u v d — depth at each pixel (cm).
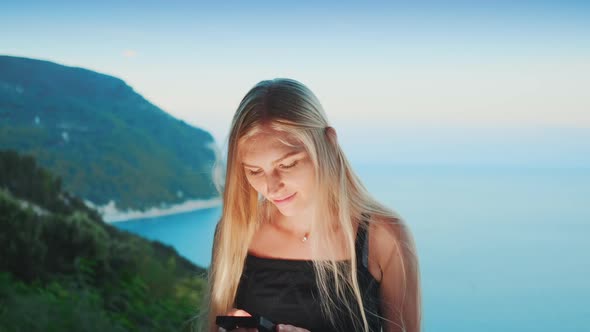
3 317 439
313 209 153
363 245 153
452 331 358
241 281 167
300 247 160
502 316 363
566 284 390
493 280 405
